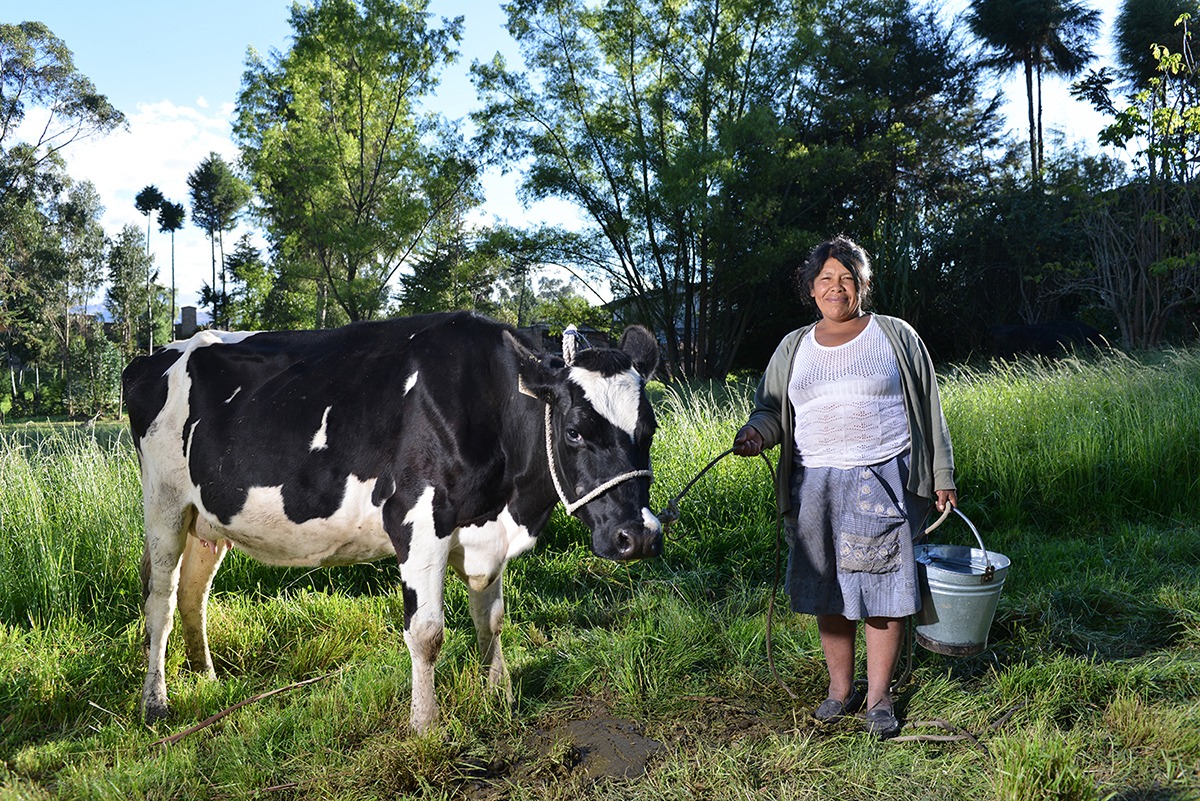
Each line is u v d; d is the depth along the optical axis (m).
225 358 3.81
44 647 4.04
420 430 3.28
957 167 33.66
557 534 5.95
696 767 2.93
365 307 28.12
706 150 22.56
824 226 27.11
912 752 2.96
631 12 24.75
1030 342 18.02
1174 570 4.80
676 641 3.93
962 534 5.92
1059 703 3.21
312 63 28.78
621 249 26.42
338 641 4.23
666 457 6.85
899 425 3.15
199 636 3.97
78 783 2.91
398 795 2.87
